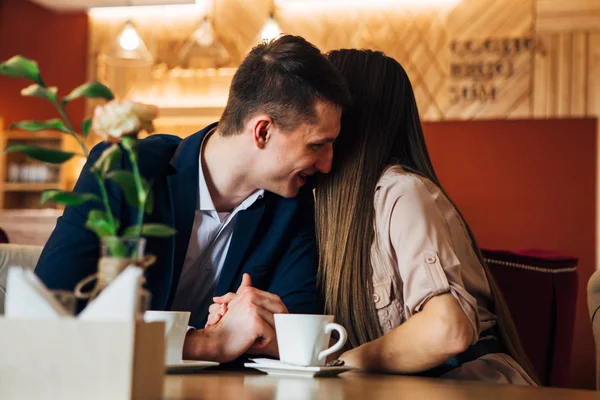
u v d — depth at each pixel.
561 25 6.85
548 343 2.53
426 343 1.53
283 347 1.34
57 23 7.98
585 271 6.75
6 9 8.07
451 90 7.04
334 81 1.71
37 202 8.14
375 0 7.22
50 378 0.77
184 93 7.65
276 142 1.74
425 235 1.63
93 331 0.77
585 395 1.15
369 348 1.59
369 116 1.83
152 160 1.77
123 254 0.88
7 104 8.05
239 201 1.84
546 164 6.88
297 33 7.37
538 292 2.52
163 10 7.74
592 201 6.79
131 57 6.33
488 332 1.73
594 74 6.77
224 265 1.83
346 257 1.76
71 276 1.55
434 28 7.10
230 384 1.12
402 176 1.74
